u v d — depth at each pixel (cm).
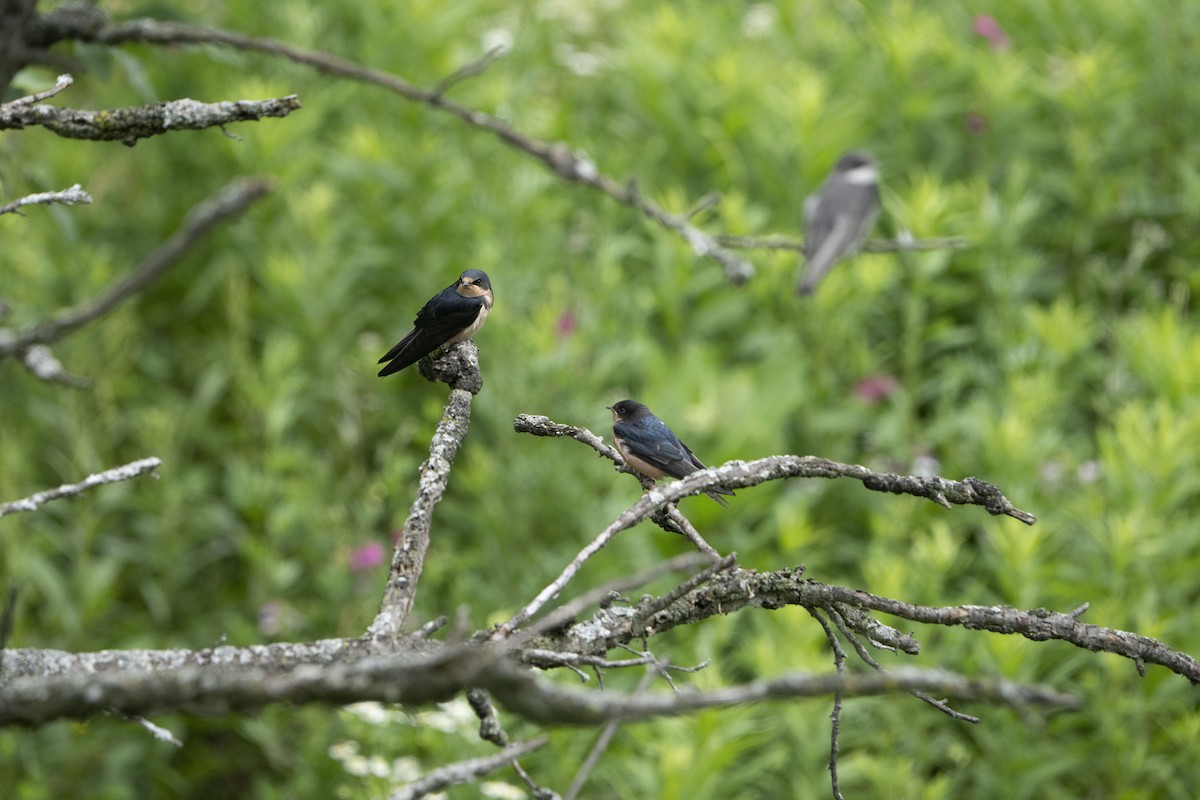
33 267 1312
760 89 1561
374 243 1427
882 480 515
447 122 1561
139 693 273
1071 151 1512
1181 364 1207
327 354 1336
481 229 1366
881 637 491
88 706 274
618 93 1719
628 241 1427
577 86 1777
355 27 1661
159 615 1180
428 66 1573
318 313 1326
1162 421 1100
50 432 1276
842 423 1288
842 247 1184
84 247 1299
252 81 1405
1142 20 1644
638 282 1498
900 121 1571
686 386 1281
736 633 1166
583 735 970
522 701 259
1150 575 1070
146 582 1202
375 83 796
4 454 1161
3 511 432
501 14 1900
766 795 1084
